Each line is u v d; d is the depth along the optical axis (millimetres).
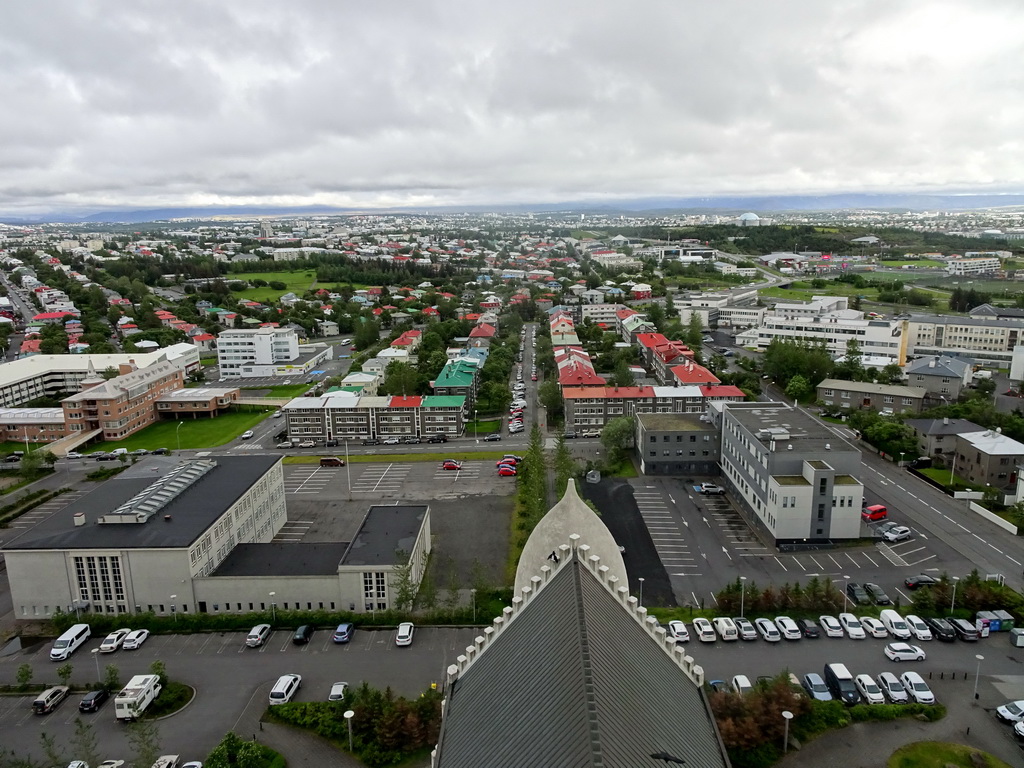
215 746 73875
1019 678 82812
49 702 80500
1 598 106250
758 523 126500
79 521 103875
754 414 143125
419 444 181250
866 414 177875
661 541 120625
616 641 43062
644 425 156125
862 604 98500
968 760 70062
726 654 88062
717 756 44031
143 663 89250
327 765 71312
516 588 63438
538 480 131625
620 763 31469
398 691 82438
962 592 97250
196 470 122375
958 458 148625
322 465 164625
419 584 105438
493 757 39062
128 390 197500
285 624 96812
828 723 74250
